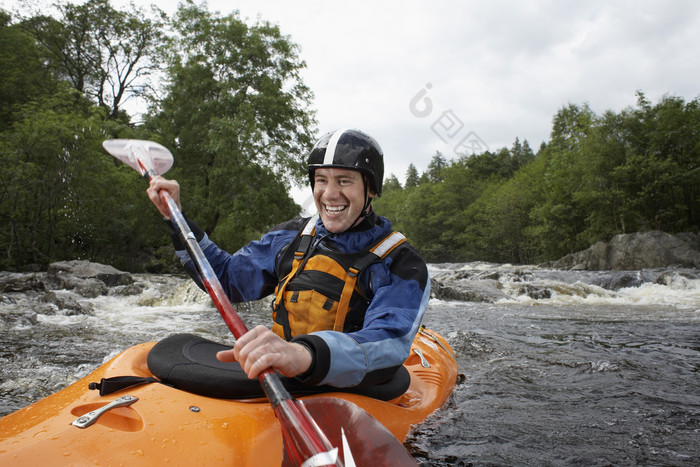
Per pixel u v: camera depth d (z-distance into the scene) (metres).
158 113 20.09
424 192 45.56
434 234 43.94
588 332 5.56
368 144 1.85
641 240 20.06
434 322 6.51
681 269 16.06
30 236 15.41
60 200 15.08
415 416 1.96
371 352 1.51
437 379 2.42
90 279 10.23
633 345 4.64
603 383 3.18
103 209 17.00
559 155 27.95
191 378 1.49
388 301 1.71
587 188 24.36
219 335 5.52
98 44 25.20
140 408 1.31
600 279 14.25
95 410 1.23
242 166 18.64
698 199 23.22
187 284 8.99
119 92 26.25
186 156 19.97
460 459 1.94
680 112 22.86
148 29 25.58
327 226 1.85
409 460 1.14
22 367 3.59
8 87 19.48
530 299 10.45
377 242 1.83
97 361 3.83
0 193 13.82
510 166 57.84
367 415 1.20
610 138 23.72
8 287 8.76
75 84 25.36
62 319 6.33
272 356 1.18
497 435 2.20
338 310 1.74
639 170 22.91
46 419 1.23
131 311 7.66
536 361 3.82
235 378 1.47
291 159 19.48
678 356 4.09
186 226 1.80
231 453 1.22
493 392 2.95
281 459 1.29
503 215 33.03
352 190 1.81
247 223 18.27
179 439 1.21
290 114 20.59
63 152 14.62
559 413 2.55
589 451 2.06
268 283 2.12
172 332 5.57
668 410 2.62
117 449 1.12
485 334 5.29
